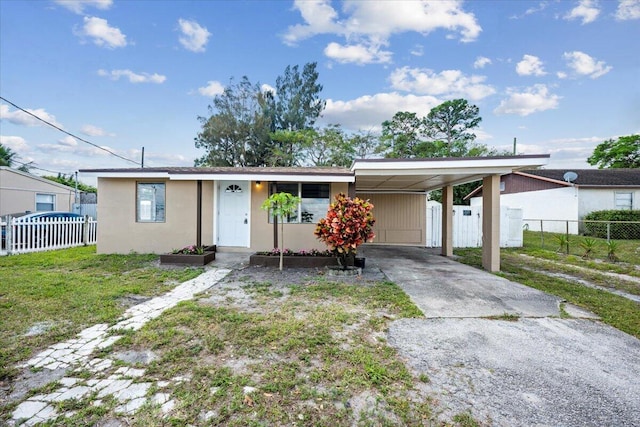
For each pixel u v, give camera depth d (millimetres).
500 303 4668
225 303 4559
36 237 9297
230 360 2863
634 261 8750
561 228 17031
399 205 13039
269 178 7875
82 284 5430
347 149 25266
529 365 2840
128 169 8578
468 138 27719
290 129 29172
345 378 2568
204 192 8938
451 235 9969
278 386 2443
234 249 8977
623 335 3559
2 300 4465
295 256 7457
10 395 2309
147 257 8203
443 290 5379
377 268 7492
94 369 2680
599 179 17453
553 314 4223
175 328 3572
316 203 8812
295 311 4211
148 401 2248
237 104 27969
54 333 3395
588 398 2354
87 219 11156
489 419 2100
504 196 20984
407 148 26531
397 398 2320
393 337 3424
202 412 2141
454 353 3059
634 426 2057
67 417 2074
